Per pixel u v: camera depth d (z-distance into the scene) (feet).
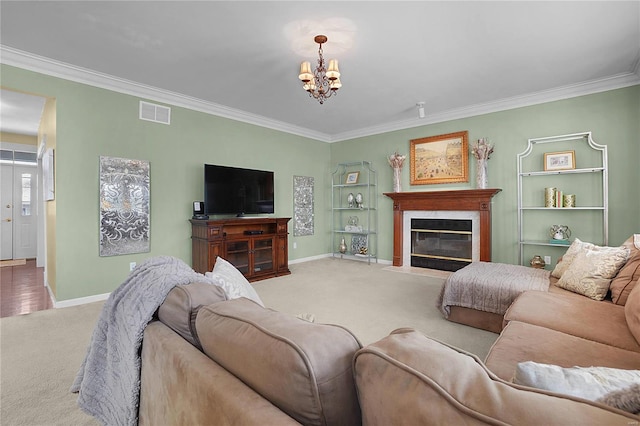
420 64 10.50
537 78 11.71
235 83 12.08
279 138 18.04
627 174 11.56
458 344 7.65
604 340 4.75
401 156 17.26
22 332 8.43
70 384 6.02
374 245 19.16
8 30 8.41
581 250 8.29
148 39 8.93
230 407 1.90
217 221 13.04
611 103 11.83
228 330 2.43
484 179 14.42
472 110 14.96
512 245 14.07
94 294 11.23
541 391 1.53
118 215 11.77
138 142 12.36
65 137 10.64
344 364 2.01
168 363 2.65
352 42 9.09
